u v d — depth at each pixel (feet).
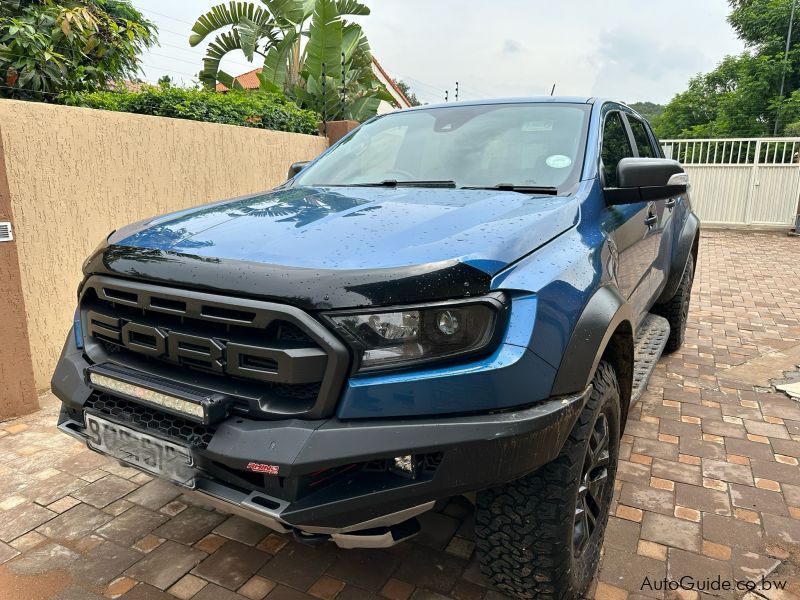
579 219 7.48
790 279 27.32
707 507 9.18
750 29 104.12
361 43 36.60
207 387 5.91
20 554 8.07
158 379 6.20
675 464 10.52
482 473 5.41
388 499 5.46
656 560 7.97
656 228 11.59
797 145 41.01
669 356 16.52
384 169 9.79
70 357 7.38
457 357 5.49
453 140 9.80
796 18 97.25
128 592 7.39
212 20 32.71
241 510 5.80
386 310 5.34
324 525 5.51
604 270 7.16
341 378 5.39
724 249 35.81
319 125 23.57
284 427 5.44
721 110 105.19
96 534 8.53
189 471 6.02
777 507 9.18
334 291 5.35
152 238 6.82
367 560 8.03
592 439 7.09
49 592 7.38
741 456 10.80
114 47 20.94
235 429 5.62
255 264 5.72
